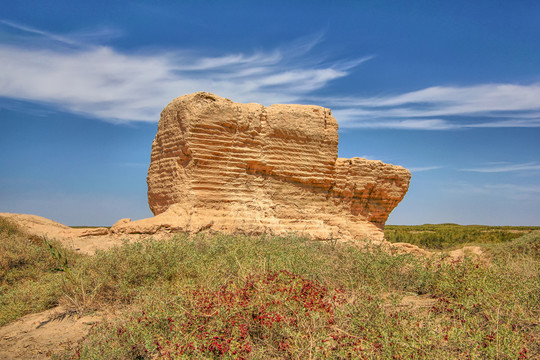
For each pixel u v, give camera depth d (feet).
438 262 28.19
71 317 23.08
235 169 52.60
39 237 43.09
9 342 20.15
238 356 14.85
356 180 65.26
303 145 57.77
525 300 20.08
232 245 32.53
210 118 50.75
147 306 19.58
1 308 24.94
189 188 49.26
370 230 66.23
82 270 27.12
